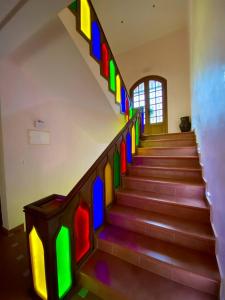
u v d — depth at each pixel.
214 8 1.10
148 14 4.53
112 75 2.80
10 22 1.37
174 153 2.64
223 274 1.08
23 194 2.57
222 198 1.07
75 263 1.42
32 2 1.16
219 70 1.03
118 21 4.75
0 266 1.73
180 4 4.21
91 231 1.62
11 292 1.42
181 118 4.95
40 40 1.80
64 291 1.32
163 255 1.40
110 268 1.44
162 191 2.06
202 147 2.03
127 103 3.62
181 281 1.28
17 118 2.47
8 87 2.32
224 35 0.91
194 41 2.57
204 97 1.71
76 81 2.40
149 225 1.65
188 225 1.59
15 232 2.43
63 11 1.62
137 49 5.89
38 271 1.30
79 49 1.88
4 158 2.32
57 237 1.23
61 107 3.22
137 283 1.29
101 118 3.30
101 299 1.31
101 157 1.86
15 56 2.16
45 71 2.38
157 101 5.63
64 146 3.37
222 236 1.10
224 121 0.96
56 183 3.19
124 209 1.96
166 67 5.42
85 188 1.56
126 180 2.30
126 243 1.57
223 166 1.02
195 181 2.06
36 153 2.78
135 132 2.96
